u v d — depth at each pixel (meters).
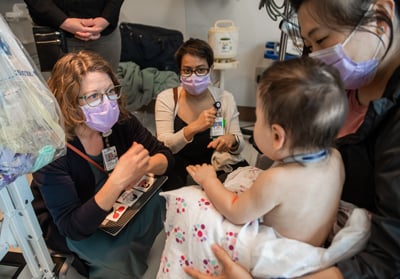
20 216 1.02
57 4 1.94
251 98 3.09
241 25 2.84
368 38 0.67
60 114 0.81
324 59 0.72
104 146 1.24
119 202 1.23
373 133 0.71
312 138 0.67
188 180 1.71
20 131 0.67
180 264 0.90
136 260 1.30
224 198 0.84
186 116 1.76
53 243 1.31
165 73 2.89
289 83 0.65
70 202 1.08
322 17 0.66
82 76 1.05
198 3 2.88
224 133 1.75
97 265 1.23
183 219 0.88
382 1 0.64
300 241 0.77
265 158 1.16
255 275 0.75
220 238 0.82
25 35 2.49
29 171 0.74
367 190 0.76
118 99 1.20
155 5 3.02
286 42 2.10
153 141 1.40
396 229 0.59
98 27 2.00
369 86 0.78
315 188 0.72
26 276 1.25
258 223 0.82
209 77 1.65
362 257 0.64
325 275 0.65
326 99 0.64
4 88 0.64
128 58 3.01
